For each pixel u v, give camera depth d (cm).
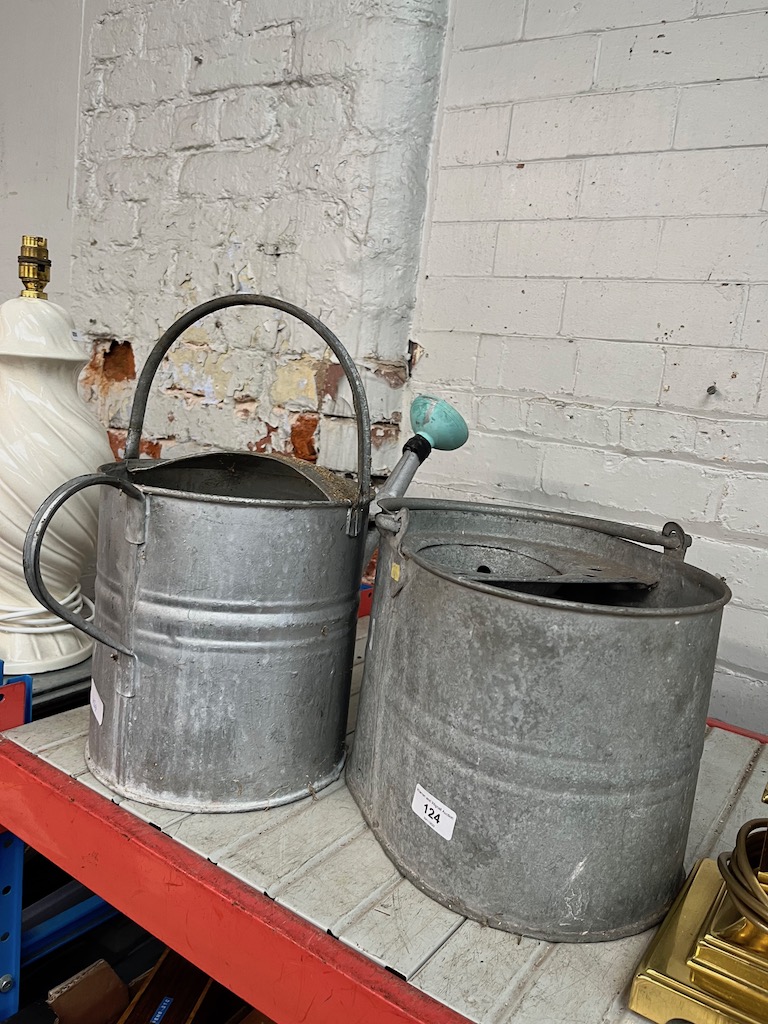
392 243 134
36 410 89
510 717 55
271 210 144
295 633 68
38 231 181
